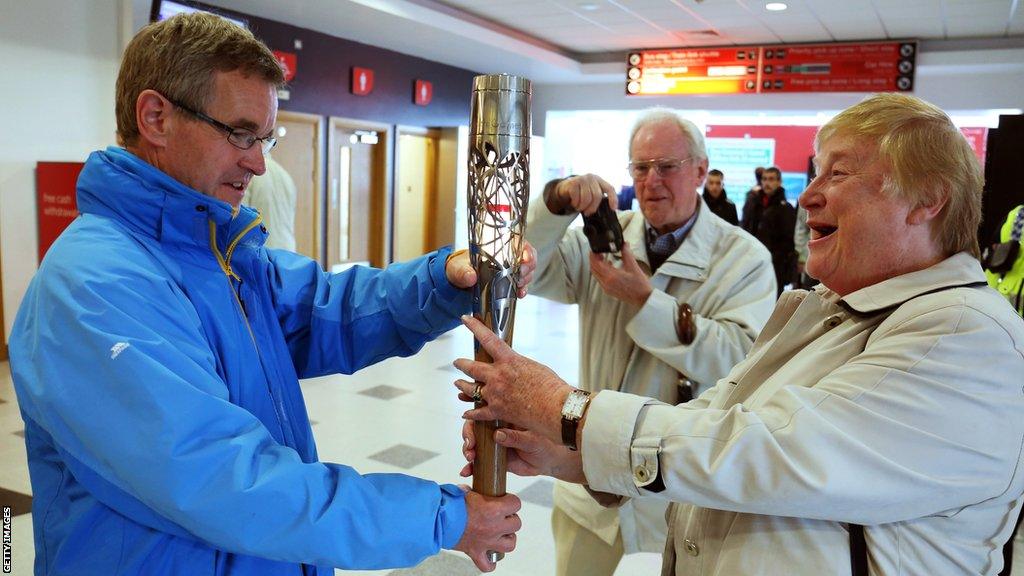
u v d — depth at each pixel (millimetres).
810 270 1113
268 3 6699
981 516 943
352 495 912
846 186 1032
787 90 9055
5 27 4645
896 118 1011
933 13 7316
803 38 8742
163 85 952
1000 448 897
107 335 832
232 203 1045
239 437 872
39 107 4855
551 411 1024
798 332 1141
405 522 929
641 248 1896
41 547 963
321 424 4020
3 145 4711
